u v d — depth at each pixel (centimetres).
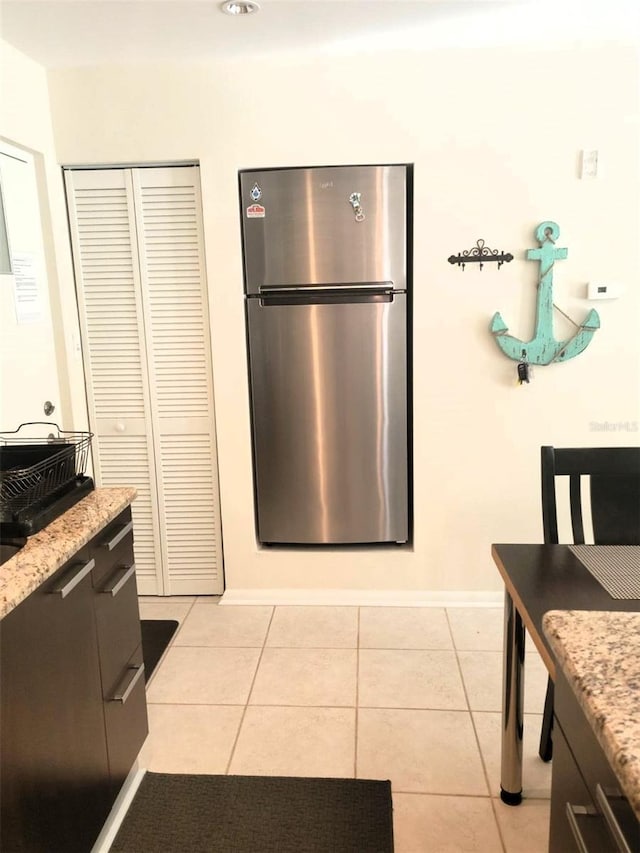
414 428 281
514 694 172
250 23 223
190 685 238
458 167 259
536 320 268
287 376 280
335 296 271
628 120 252
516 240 263
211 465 297
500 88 252
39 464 168
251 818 177
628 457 184
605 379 272
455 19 226
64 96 262
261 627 278
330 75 255
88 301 285
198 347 286
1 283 232
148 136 263
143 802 184
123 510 182
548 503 183
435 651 257
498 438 280
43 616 135
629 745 76
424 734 210
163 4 206
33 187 258
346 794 185
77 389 286
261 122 260
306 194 263
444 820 176
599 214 259
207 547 305
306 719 218
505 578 152
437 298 269
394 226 265
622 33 245
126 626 182
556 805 113
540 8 219
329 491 290
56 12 210
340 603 296
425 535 290
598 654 97
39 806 132
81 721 152
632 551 164
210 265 272
